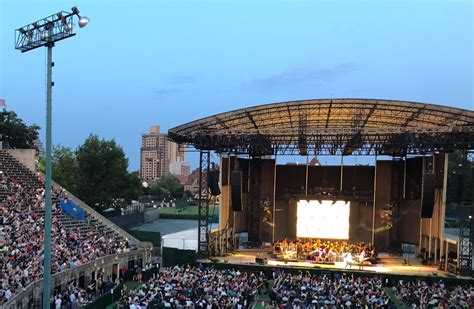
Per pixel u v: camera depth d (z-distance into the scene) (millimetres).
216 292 35062
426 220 58281
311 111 56531
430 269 52844
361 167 63469
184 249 56312
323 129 52062
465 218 58844
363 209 63188
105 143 83188
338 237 61000
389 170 62125
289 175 65375
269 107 54031
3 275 32125
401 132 49594
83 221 54812
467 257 50031
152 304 32125
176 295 33781
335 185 64188
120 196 84875
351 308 34688
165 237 63938
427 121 57031
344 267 52531
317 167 64625
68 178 86375
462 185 50969
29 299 32875
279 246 59156
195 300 33094
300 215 61875
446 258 52000
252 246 66062
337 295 36750
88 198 81812
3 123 81000
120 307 31812
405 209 61875
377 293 37031
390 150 60094
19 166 60219
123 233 57969
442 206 53719
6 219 43844
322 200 61375
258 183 66188
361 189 63312
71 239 45969
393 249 62094
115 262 47625
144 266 51031
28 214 47562
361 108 54375
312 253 55250
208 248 57188
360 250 56469
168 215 130375
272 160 65875
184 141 57000
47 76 23016
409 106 51719
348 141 54406
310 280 42438
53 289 36375
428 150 56688
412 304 38469
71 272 39000
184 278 39156
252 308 37750
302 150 60031
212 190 55000
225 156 62781
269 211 65312
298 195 63094
